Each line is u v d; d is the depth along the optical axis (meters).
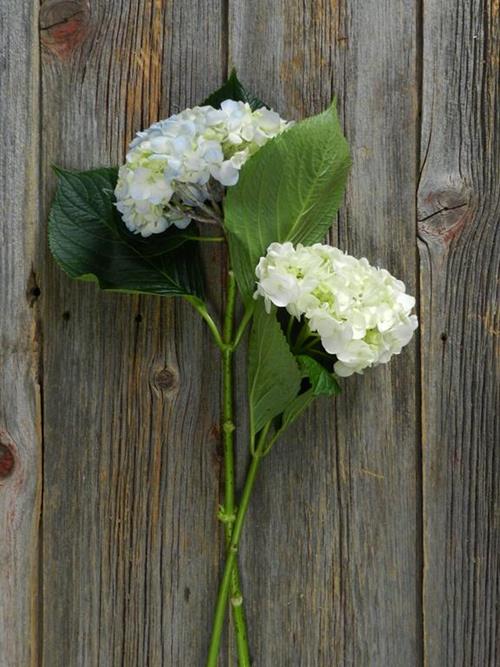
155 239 0.98
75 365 1.02
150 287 0.98
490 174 1.03
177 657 1.02
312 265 0.91
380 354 0.93
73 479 1.02
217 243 1.02
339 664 1.02
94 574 1.02
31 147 1.02
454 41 1.03
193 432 1.02
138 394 1.02
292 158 0.93
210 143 0.91
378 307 0.92
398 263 1.03
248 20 1.03
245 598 1.02
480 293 1.03
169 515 1.02
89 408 1.02
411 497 1.03
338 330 0.91
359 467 1.02
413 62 1.03
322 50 1.03
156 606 1.02
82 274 0.97
